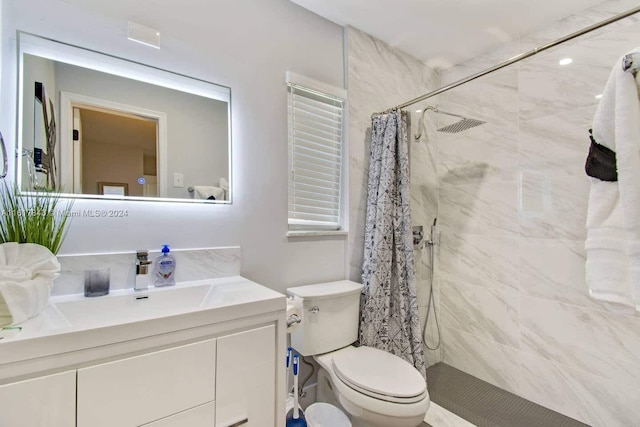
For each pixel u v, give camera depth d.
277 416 1.13
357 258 2.01
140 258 1.24
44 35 1.12
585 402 1.72
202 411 0.95
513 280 2.03
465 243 2.31
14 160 1.07
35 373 0.73
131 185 1.28
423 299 2.37
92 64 1.22
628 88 0.99
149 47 1.33
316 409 1.57
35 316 0.91
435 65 2.49
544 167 1.89
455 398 1.97
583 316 1.73
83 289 1.15
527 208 1.96
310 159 1.89
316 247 1.85
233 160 1.55
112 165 1.25
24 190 1.08
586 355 1.72
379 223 1.90
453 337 2.38
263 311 1.09
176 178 1.39
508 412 1.83
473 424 1.72
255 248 1.61
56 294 1.11
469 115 2.30
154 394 0.87
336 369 1.50
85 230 1.18
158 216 1.33
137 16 1.30
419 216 2.35
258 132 1.63
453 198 2.39
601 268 1.08
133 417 0.84
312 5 1.80
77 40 1.18
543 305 1.89
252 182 1.61
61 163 1.15
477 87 2.26
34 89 1.11
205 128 1.47
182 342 0.92
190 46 1.43
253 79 1.62
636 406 1.56
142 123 1.32
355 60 2.02
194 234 1.42
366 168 2.06
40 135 1.12
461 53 2.31
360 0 1.76
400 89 2.27
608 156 1.08
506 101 2.08
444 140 2.46
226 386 1.00
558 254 1.83
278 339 1.13
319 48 1.89
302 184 1.85
